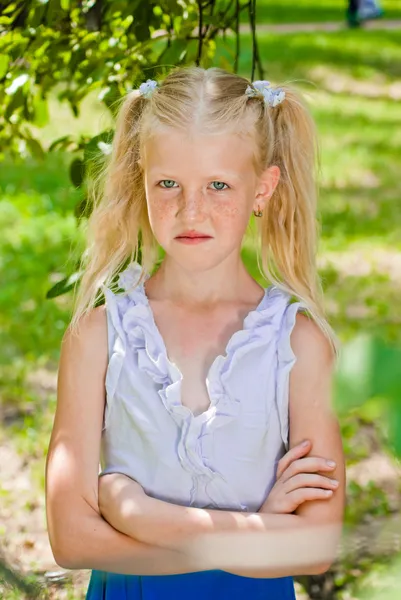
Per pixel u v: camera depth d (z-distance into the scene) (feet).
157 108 7.29
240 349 7.26
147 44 12.11
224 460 7.23
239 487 7.28
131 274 7.86
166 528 7.00
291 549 5.26
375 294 28.17
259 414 7.27
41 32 12.39
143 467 7.33
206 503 7.27
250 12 12.37
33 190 37.22
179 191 7.18
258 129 7.45
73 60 12.44
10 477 17.39
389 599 2.93
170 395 7.18
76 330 7.60
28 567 13.64
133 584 7.40
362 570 11.93
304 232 8.05
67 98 13.28
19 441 18.74
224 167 7.13
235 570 6.57
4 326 25.17
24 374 22.20
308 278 8.02
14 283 28.40
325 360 7.45
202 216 7.11
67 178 38.68
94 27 12.80
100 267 8.05
